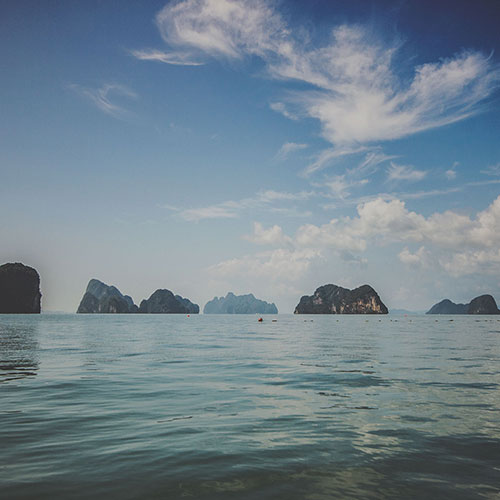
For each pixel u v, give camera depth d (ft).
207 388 46.09
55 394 42.57
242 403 38.50
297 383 49.55
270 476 21.15
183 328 236.43
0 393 43.06
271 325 309.22
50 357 77.15
